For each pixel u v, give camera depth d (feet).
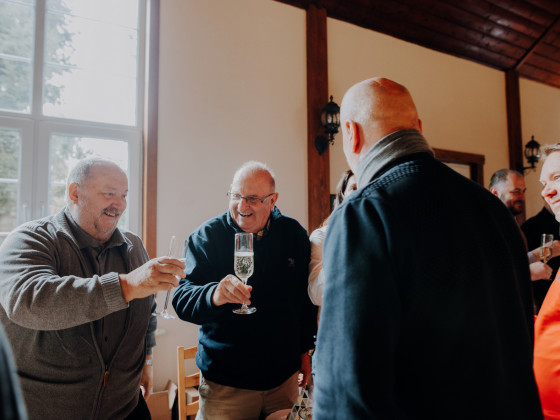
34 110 8.11
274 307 4.98
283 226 5.48
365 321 1.92
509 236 2.42
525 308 2.43
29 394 3.58
